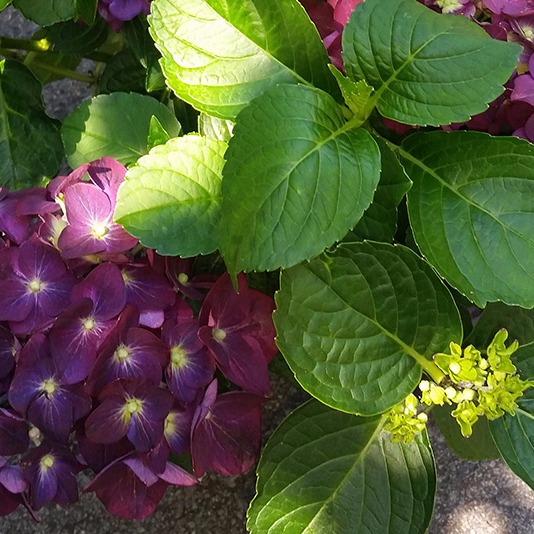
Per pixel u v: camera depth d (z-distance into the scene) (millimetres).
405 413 446
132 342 413
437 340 450
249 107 388
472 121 462
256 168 380
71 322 407
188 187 413
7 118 578
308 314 435
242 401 462
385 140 444
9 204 435
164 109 515
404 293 440
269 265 375
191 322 430
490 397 424
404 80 411
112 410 413
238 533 644
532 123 439
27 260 416
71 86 771
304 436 477
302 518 473
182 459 496
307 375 438
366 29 412
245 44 423
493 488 675
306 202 382
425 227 431
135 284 428
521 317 470
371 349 447
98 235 415
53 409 412
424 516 471
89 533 639
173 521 643
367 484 476
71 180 428
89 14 516
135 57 621
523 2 449
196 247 406
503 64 402
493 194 429
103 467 435
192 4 413
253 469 655
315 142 392
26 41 625
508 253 422
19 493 445
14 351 425
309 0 469
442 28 410
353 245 424
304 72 431
